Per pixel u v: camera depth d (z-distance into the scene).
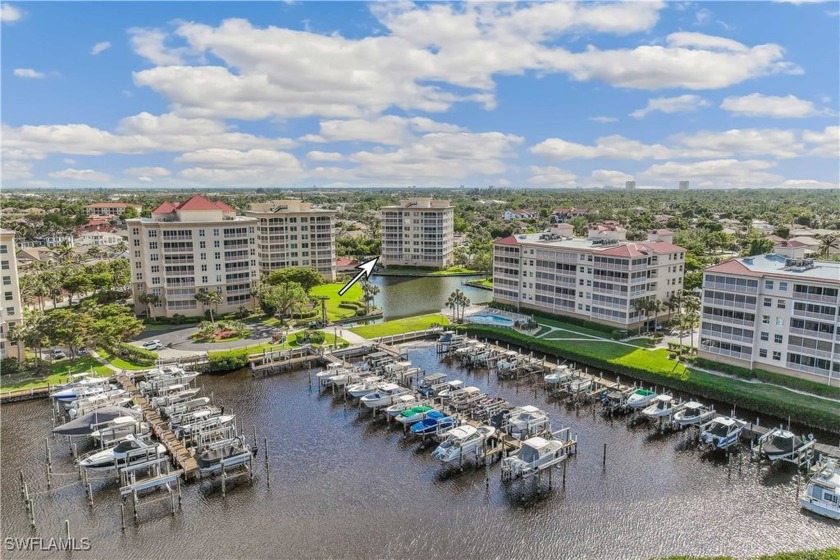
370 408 77.31
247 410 77.06
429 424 68.38
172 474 56.56
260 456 64.31
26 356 94.62
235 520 52.72
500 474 60.34
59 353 97.69
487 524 51.84
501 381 87.69
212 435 66.44
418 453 65.06
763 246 165.38
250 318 123.12
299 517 53.12
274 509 54.41
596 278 109.62
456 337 106.88
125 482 57.00
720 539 49.28
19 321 91.81
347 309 136.62
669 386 82.00
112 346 95.19
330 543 49.47
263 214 166.50
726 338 85.00
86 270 145.88
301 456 64.31
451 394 77.88
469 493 56.81
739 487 57.03
